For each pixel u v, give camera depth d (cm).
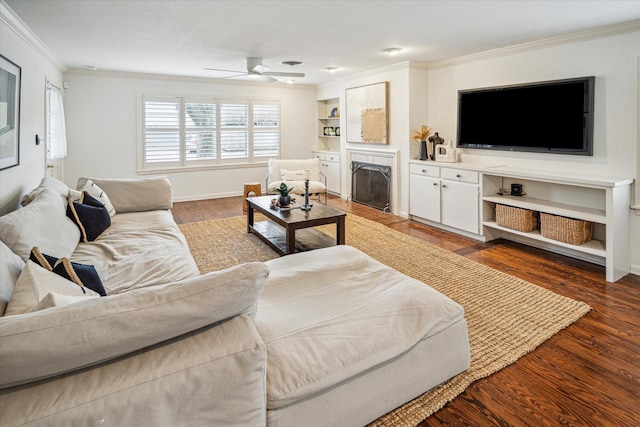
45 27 346
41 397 101
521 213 394
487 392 187
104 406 103
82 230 294
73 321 102
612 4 286
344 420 155
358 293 205
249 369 122
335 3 287
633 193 335
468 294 299
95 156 616
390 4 288
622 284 317
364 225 522
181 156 683
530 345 227
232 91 716
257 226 479
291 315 180
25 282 142
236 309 129
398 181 570
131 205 406
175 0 280
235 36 381
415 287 207
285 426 138
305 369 144
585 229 352
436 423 168
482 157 477
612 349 223
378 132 595
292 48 435
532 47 404
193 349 120
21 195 338
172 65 543
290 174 632
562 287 312
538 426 166
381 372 165
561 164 392
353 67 564
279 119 771
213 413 118
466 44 413
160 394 109
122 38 388
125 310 108
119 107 623
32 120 379
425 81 541
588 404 179
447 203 479
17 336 95
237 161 739
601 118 355
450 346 190
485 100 457
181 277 227
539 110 400
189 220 552
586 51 362
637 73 329
